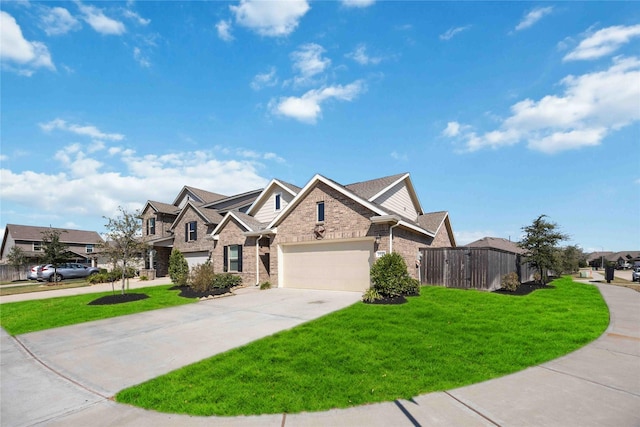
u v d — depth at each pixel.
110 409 4.66
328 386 5.04
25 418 4.49
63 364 6.69
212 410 4.43
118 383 5.60
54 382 5.76
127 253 15.62
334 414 4.24
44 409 4.74
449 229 24.27
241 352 6.68
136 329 9.30
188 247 26.50
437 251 16.08
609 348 6.69
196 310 11.72
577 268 33.28
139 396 4.97
